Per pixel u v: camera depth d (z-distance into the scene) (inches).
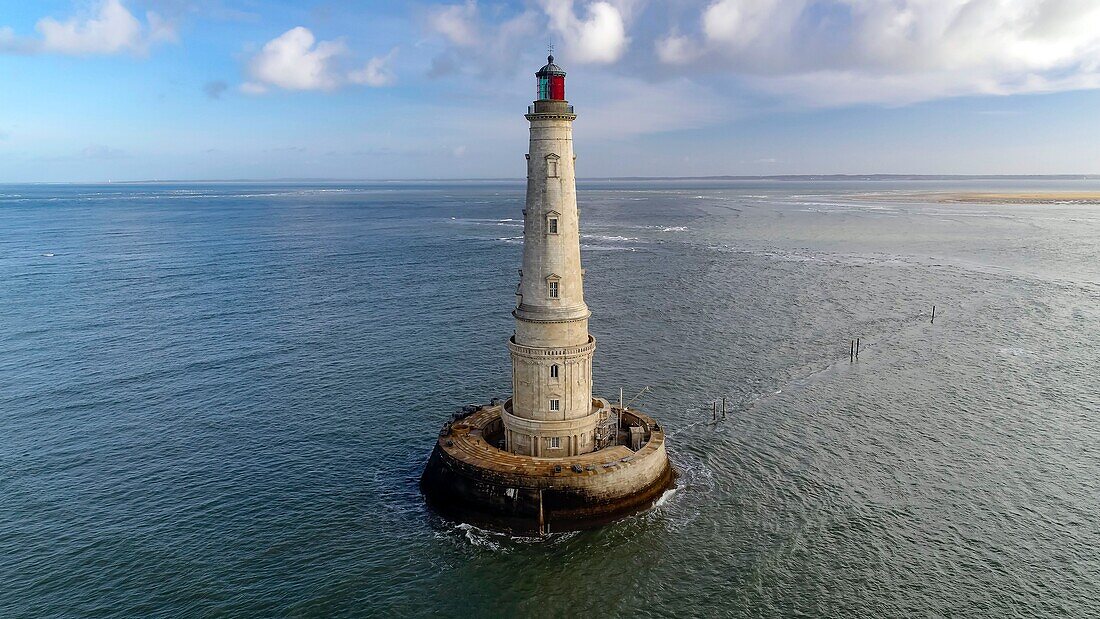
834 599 1584.6
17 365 3070.9
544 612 1571.1
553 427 1979.6
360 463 2214.6
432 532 1865.2
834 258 6151.6
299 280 5226.4
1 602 1555.1
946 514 1894.7
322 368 3061.0
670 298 4463.6
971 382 2851.9
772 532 1838.1
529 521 1866.4
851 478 2097.7
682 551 1772.9
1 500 1953.7
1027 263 5718.5
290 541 1804.9
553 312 1930.4
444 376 2970.0
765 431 2425.0
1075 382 2832.2
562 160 1867.6
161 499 1980.8
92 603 1562.5
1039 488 2012.8
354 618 1541.6
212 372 2997.0
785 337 3535.9
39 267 5767.7
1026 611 1526.8
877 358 3176.7
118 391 2765.7
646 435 2128.4
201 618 1524.4
